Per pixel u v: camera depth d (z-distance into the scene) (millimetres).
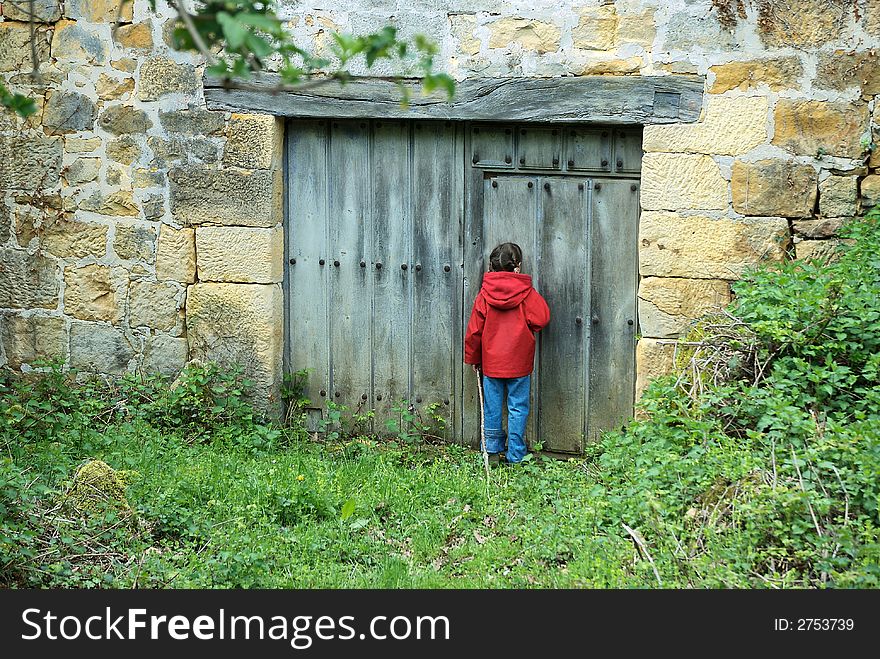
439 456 6578
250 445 6438
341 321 6859
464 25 6230
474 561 4957
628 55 6016
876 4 5660
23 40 6816
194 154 6691
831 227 5871
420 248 6680
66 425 6461
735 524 4559
